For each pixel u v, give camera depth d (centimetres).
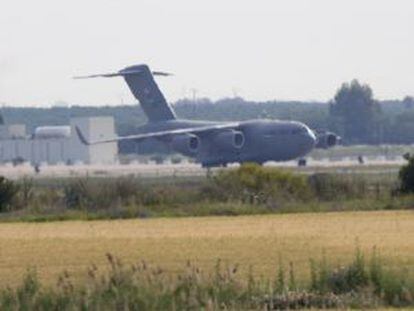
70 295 10706
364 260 12712
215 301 10575
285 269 13475
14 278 13400
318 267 13188
